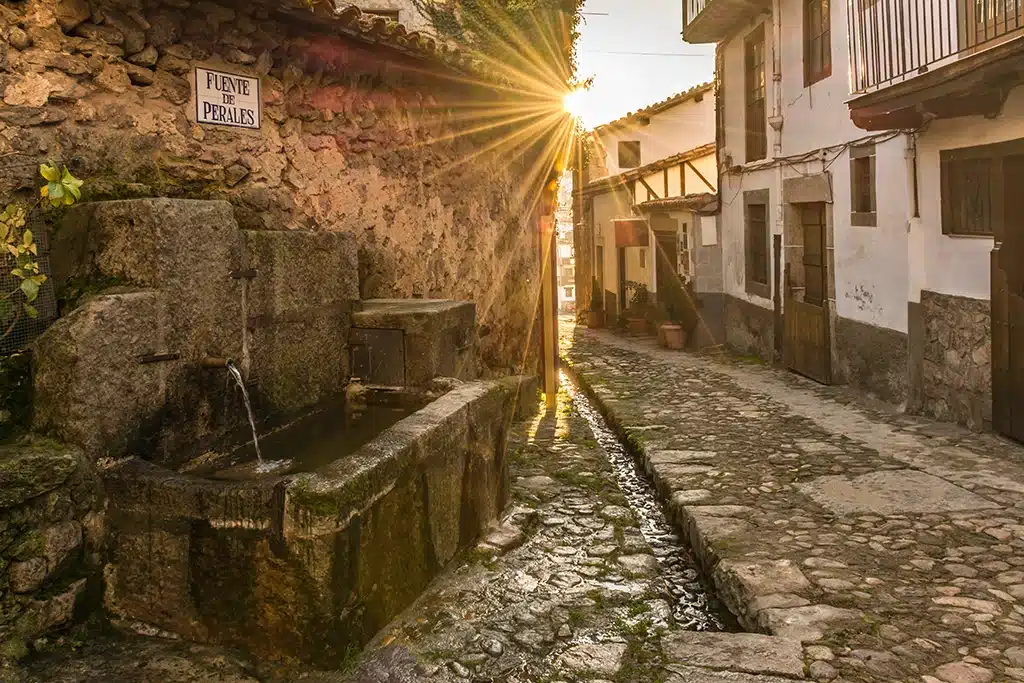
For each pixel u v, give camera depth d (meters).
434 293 7.53
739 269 14.64
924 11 6.75
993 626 3.74
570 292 40.09
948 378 7.99
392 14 10.04
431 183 7.48
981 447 6.95
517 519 5.37
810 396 9.97
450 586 4.29
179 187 4.64
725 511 5.50
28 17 3.84
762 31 12.99
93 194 4.09
